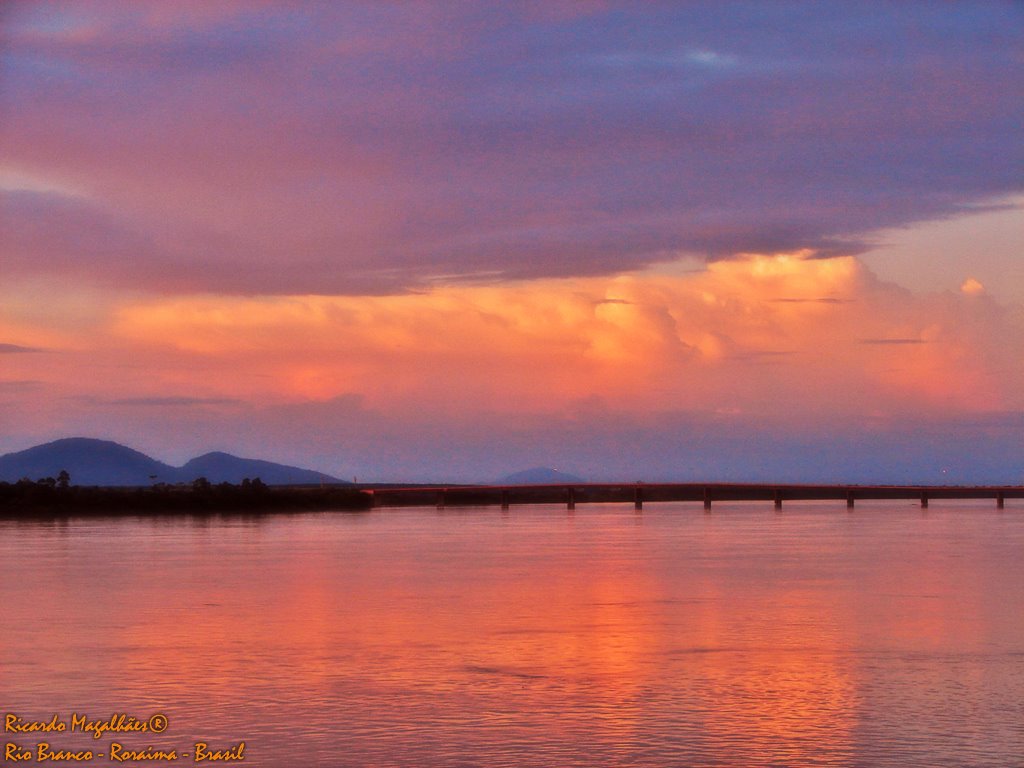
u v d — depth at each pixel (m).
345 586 137.75
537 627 100.12
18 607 117.31
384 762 58.06
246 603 120.00
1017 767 56.91
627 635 95.25
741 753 59.28
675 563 173.00
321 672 78.94
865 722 64.75
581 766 57.16
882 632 96.50
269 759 58.97
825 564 170.00
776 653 85.94
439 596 125.94
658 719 65.56
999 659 83.19
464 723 64.88
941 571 156.75
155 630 99.62
